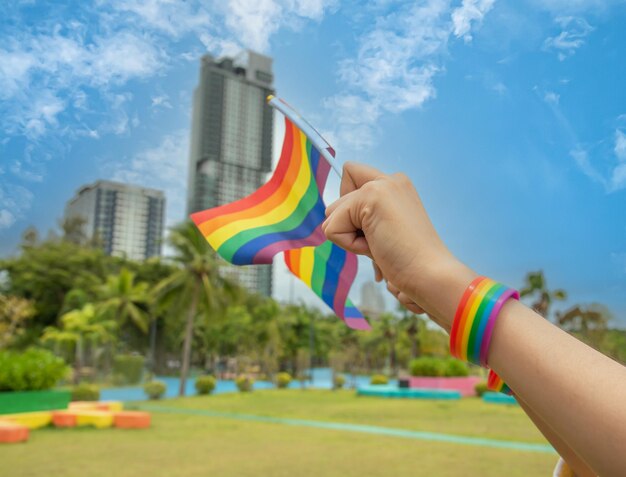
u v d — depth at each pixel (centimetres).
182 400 2416
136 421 1338
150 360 4428
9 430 1062
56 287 4328
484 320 51
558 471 73
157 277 4866
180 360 5491
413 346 5159
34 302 4162
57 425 1327
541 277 1759
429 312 57
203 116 6394
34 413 1314
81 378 3528
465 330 52
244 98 6594
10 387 1334
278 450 1028
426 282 56
